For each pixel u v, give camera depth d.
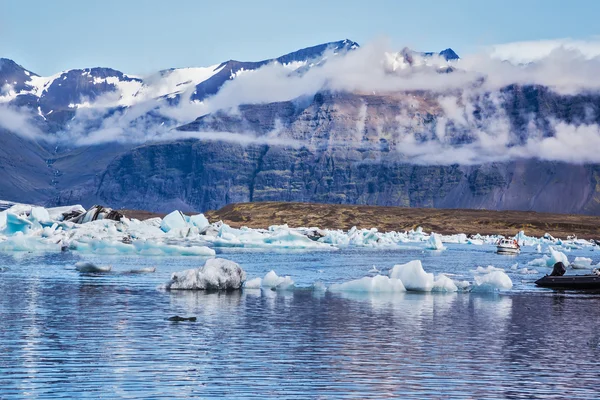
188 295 64.81
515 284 81.50
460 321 53.34
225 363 38.31
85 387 33.47
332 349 42.41
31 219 156.12
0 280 76.88
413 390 34.09
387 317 54.44
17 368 36.56
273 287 71.19
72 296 63.59
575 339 47.09
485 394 33.78
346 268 108.06
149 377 35.28
